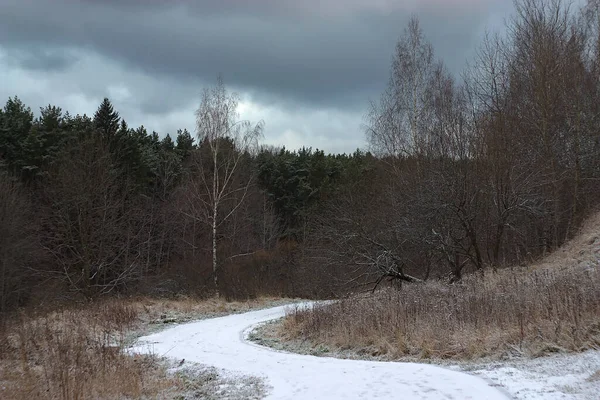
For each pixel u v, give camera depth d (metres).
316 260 28.41
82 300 26.06
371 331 14.09
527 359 9.89
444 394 7.71
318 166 60.97
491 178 21.03
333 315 16.66
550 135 24.70
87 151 31.27
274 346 15.80
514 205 21.31
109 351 12.30
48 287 27.75
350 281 25.59
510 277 17.62
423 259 26.05
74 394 8.86
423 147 26.88
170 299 31.48
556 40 26.67
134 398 9.32
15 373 11.02
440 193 20.98
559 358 9.46
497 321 11.96
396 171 28.20
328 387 8.90
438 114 25.98
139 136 62.25
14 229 28.30
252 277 38.44
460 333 12.05
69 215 31.36
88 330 17.34
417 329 13.10
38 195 35.50
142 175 46.59
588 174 25.12
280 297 34.59
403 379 8.90
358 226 25.05
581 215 24.23
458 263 22.03
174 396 9.52
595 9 30.11
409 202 23.16
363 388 8.54
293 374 10.52
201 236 46.28
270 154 67.44
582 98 26.12
